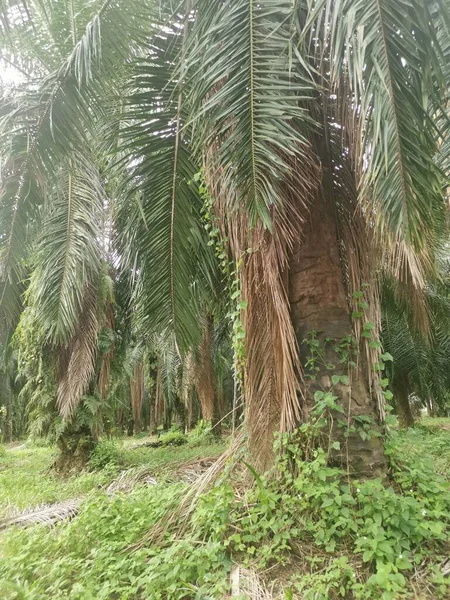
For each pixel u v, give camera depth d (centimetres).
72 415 832
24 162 342
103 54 326
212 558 284
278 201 291
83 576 309
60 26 367
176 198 371
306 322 345
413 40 197
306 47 287
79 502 503
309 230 354
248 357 363
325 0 215
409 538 273
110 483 629
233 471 376
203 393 1105
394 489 315
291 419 328
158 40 325
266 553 282
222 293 530
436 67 201
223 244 403
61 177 532
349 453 312
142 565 302
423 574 256
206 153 329
